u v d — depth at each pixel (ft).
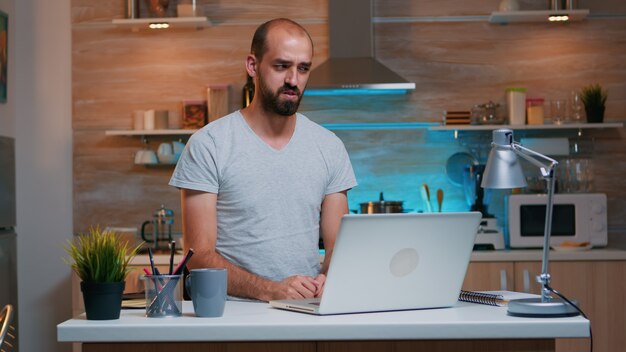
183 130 16.52
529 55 16.97
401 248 6.81
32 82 17.11
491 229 15.70
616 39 16.93
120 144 17.13
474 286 15.02
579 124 16.29
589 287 15.02
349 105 17.04
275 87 8.60
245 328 6.33
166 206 17.04
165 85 17.15
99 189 17.10
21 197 17.03
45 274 16.98
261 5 17.04
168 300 6.81
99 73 17.16
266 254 8.79
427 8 16.97
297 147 9.05
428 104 16.97
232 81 17.07
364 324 6.31
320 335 6.30
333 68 16.21
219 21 17.07
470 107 16.93
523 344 6.46
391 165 17.04
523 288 15.01
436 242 6.96
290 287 7.88
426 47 16.97
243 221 8.80
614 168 16.92
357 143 17.06
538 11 16.25
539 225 15.74
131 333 6.37
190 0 16.56
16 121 17.04
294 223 8.94
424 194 16.47
